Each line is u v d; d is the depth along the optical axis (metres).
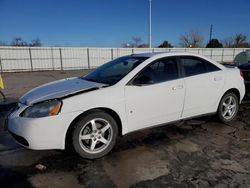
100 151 3.32
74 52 28.83
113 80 3.62
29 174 2.93
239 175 2.84
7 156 3.42
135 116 3.56
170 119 3.95
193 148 3.63
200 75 4.24
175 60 4.04
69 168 3.07
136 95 3.51
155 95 3.67
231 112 4.89
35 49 26.66
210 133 4.27
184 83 3.99
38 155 3.44
